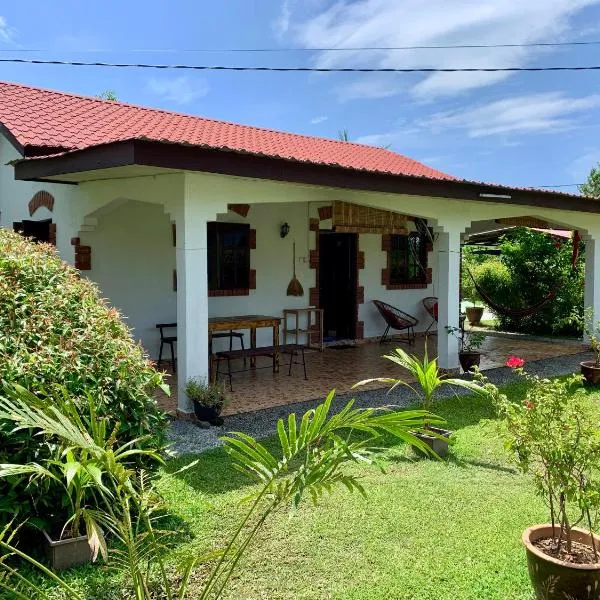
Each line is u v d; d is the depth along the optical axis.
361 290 12.52
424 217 8.65
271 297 11.09
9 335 3.71
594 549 3.13
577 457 3.12
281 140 12.05
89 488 3.29
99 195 7.82
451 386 8.20
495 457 5.33
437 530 3.95
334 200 7.73
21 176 7.27
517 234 14.81
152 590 3.21
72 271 4.71
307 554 3.63
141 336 9.56
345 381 8.58
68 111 9.74
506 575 3.40
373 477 4.85
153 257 9.63
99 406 3.66
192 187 6.32
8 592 3.07
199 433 6.00
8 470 2.19
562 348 11.92
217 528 3.93
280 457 5.18
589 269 11.86
